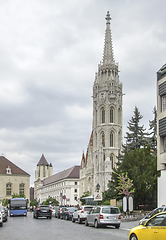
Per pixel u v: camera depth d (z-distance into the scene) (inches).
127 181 2386.8
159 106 1878.7
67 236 1023.6
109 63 6190.9
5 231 1224.8
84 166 6535.4
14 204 2679.6
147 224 669.9
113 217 1334.9
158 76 1915.6
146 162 2768.2
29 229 1304.1
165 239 601.0
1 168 6151.6
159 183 1835.6
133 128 3922.2
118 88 6063.0
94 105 6195.9
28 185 6200.8
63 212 2127.2
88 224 1489.9
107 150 5743.1
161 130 1843.0
